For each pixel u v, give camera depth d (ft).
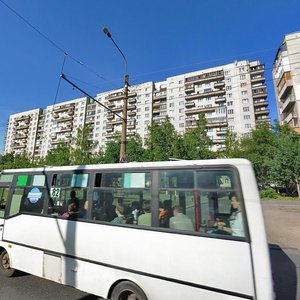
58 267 14.76
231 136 134.62
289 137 108.78
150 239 11.78
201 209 11.07
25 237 16.93
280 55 153.48
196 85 271.90
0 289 16.14
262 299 9.11
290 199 94.99
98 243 13.38
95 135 316.81
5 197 19.25
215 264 10.12
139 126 285.64
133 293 12.09
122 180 13.66
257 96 246.68
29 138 387.96
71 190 15.55
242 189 10.37
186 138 102.68
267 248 9.52
